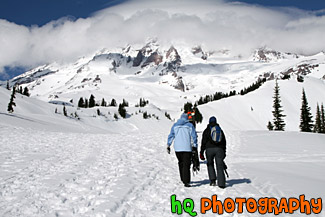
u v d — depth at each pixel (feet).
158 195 22.04
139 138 77.71
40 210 17.75
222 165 25.35
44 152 45.01
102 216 16.67
